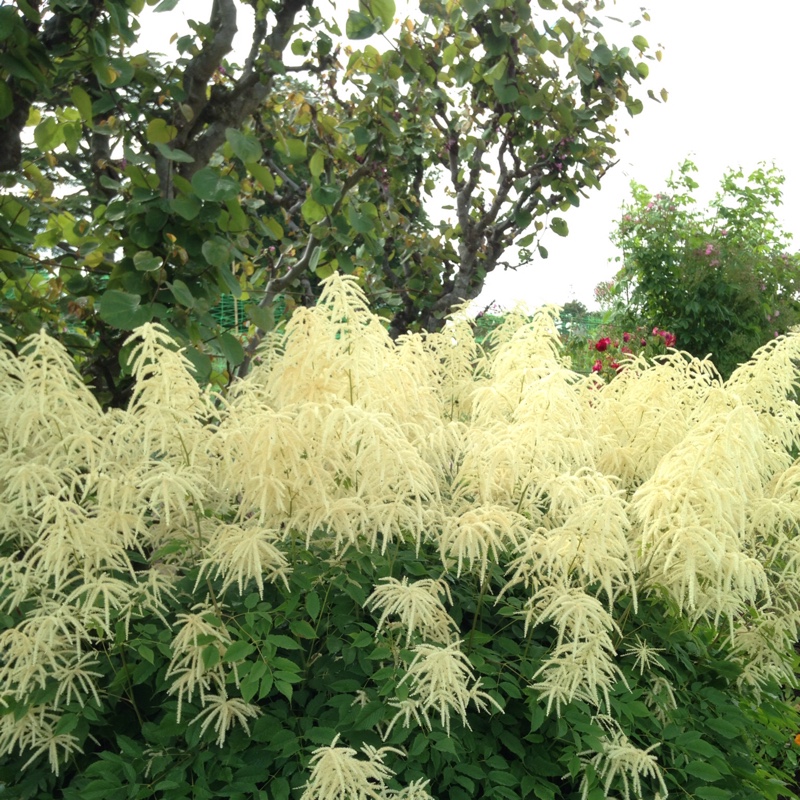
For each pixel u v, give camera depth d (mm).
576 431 2365
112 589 1922
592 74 5074
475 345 3369
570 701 2059
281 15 3365
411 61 4375
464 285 5715
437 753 1918
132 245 3084
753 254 10109
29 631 1935
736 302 9711
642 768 2002
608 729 2141
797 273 10398
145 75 3311
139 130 3396
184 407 2174
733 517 2201
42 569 2133
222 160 4098
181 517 2406
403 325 5918
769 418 2711
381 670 1938
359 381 2311
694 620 2330
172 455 2246
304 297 5340
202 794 1829
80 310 3352
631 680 2223
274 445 2035
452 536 2133
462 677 1918
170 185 3178
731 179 10961
